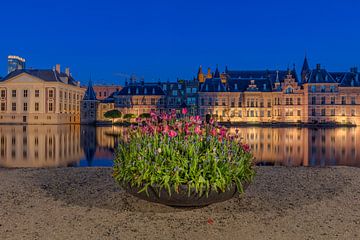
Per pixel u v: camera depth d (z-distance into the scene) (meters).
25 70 113.12
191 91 117.44
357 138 50.62
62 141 42.91
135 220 8.91
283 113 110.44
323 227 8.48
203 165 8.71
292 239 7.77
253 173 9.70
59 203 10.45
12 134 55.75
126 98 117.69
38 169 16.72
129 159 9.38
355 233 8.10
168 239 7.74
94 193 11.70
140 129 10.05
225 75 122.00
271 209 9.92
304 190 12.27
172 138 9.30
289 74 111.25
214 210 9.72
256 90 110.75
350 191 12.10
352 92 108.12
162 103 117.38
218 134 9.59
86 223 8.70
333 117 107.94
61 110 113.62
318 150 34.53
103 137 50.41
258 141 45.47
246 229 8.34
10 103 110.88
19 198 10.99
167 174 8.66
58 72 119.69
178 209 9.79
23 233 8.03
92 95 119.75
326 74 109.38
